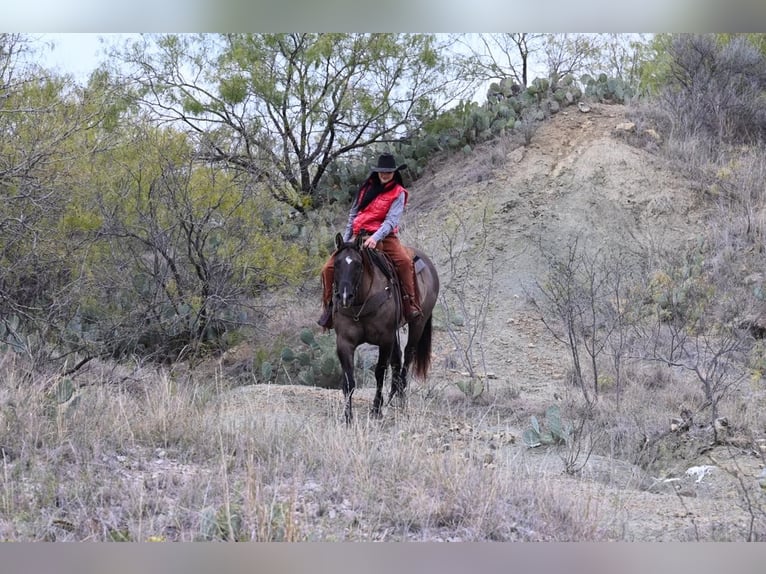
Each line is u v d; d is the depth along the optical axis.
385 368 9.59
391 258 9.80
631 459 8.74
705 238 16.03
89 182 12.21
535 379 13.13
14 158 10.49
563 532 6.11
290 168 19.70
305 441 7.70
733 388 11.66
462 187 18.77
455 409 10.77
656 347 12.66
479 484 6.59
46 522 5.55
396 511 6.19
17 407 7.40
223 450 7.11
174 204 12.93
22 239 10.83
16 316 10.94
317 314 15.05
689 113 19.30
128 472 6.66
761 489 7.55
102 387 8.76
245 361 13.73
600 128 19.34
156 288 12.69
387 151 21.31
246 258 13.70
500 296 15.77
